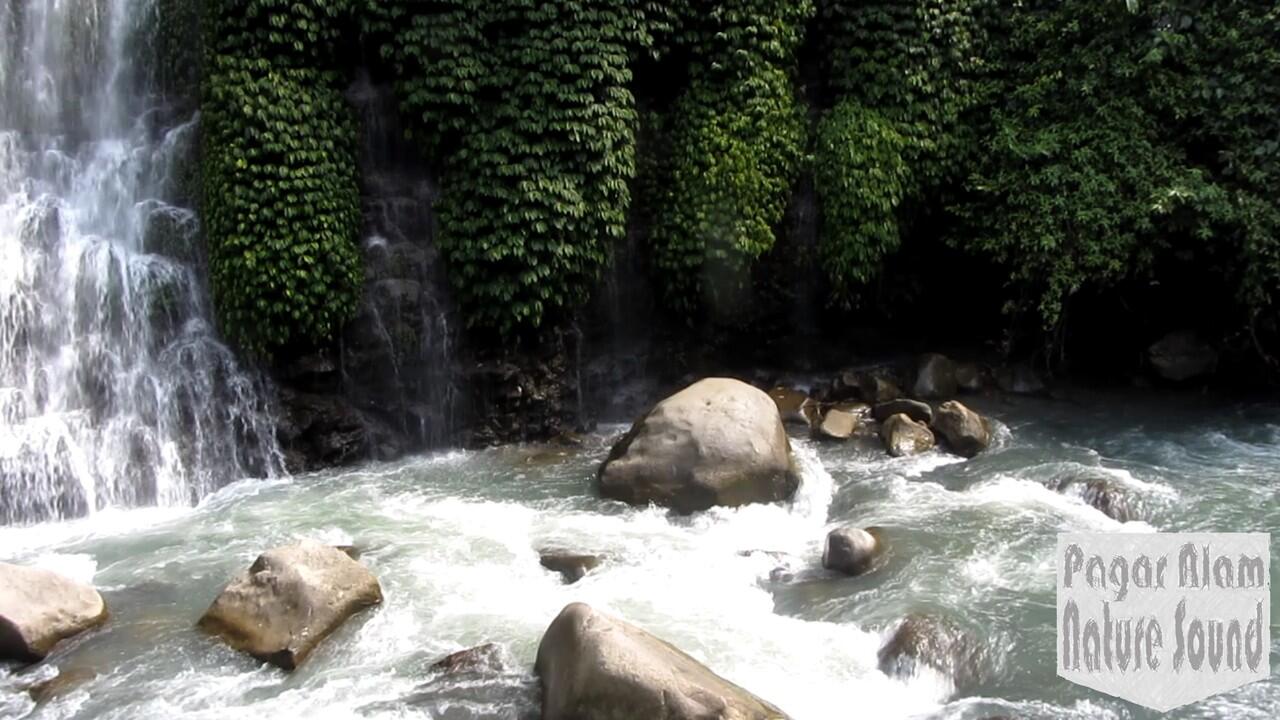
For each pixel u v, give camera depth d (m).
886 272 13.66
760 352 13.62
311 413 11.14
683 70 12.84
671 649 6.24
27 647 6.93
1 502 9.67
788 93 12.86
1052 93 12.96
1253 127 12.25
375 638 7.13
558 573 8.19
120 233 11.52
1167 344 13.39
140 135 12.02
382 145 11.95
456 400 11.83
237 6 10.91
